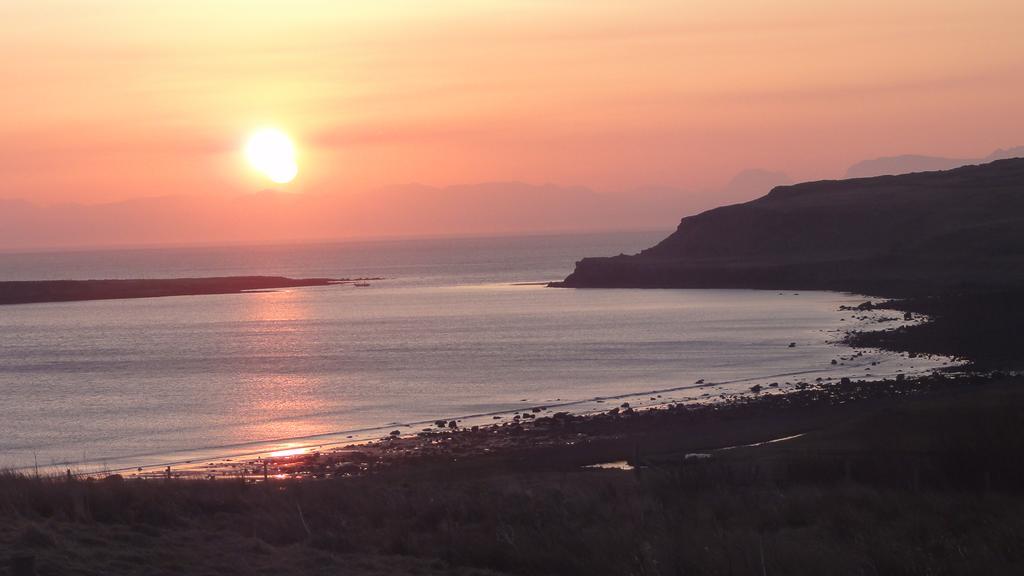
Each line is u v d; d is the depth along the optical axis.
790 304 125.62
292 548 15.73
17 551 13.35
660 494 21.80
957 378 55.44
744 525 18.11
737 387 58.66
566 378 66.69
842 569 14.24
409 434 47.50
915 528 16.98
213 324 129.75
